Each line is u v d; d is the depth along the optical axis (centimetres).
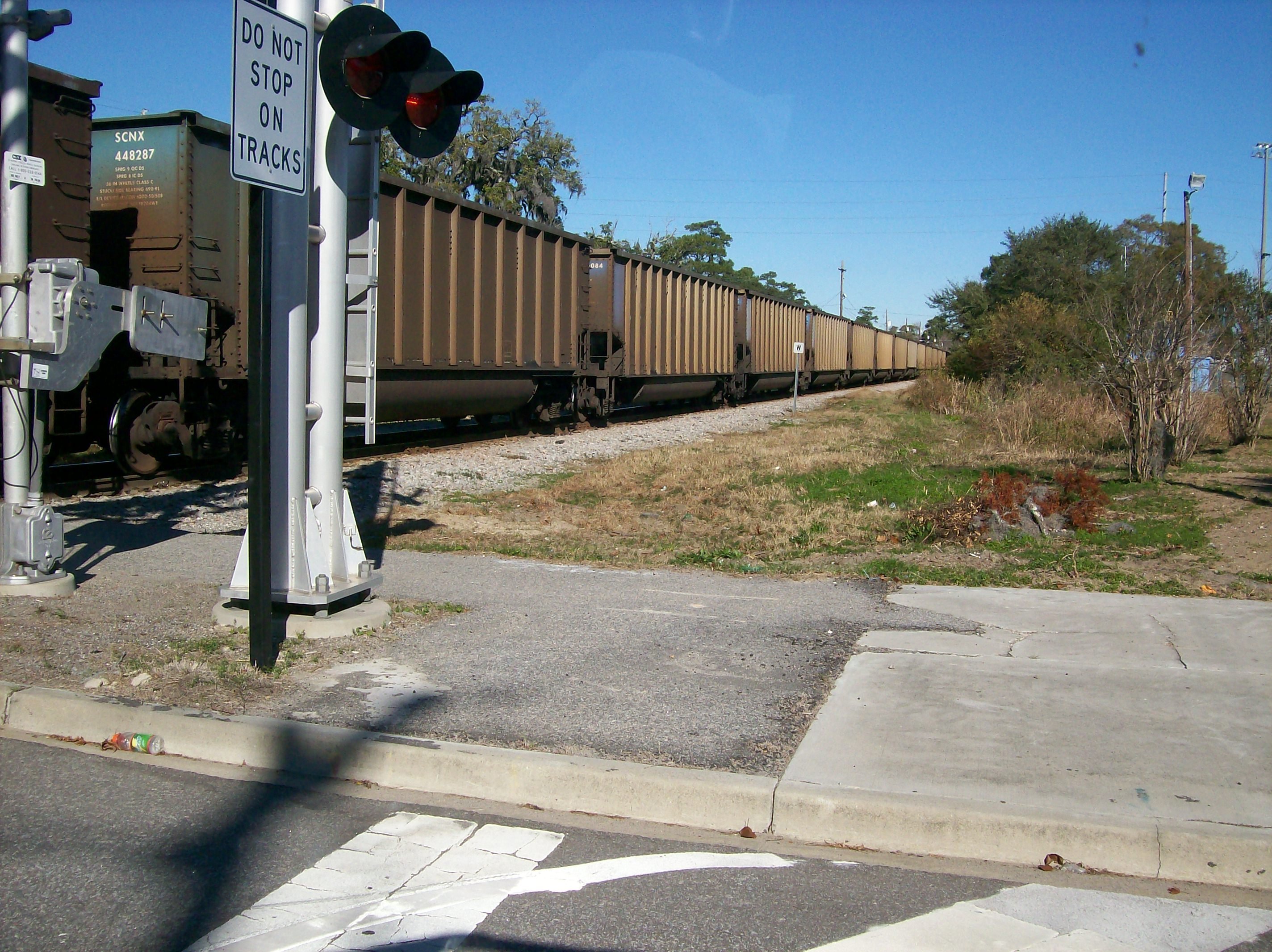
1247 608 670
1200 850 351
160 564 773
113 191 1195
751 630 620
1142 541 924
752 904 329
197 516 1022
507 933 308
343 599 613
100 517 991
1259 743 434
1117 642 590
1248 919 325
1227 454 1697
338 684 507
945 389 3089
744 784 390
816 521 1059
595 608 675
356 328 648
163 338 611
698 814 389
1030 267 4975
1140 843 354
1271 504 1122
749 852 367
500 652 566
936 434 2327
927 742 434
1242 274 2267
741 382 3453
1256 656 562
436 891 333
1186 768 407
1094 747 429
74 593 675
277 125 500
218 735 445
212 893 329
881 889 341
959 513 966
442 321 1576
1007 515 971
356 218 645
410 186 1448
